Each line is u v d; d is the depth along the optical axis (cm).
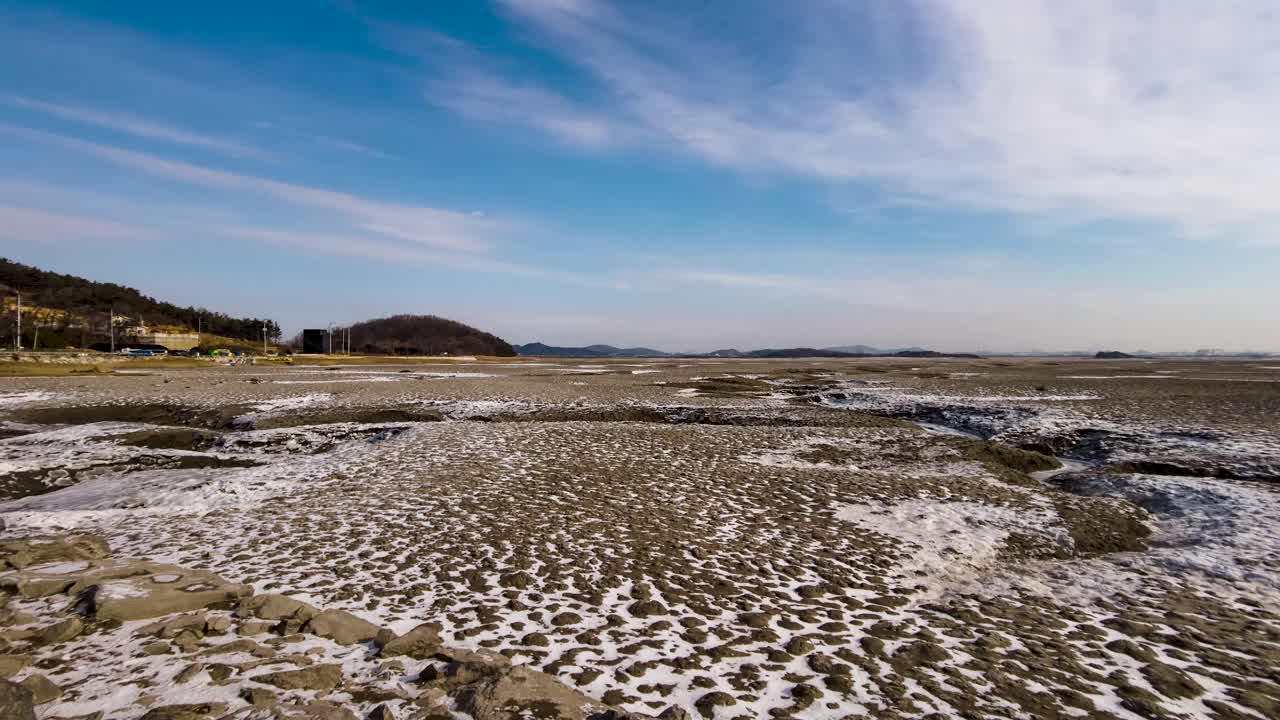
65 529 1069
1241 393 3391
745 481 1447
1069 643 687
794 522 1138
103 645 600
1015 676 607
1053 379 5134
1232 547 1025
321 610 692
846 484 1442
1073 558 1016
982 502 1305
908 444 1992
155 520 1121
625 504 1220
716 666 612
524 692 518
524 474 1457
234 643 607
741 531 1073
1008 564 974
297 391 3525
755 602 779
